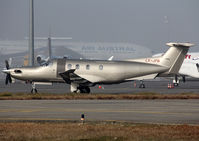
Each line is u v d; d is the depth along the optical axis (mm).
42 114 80250
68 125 65562
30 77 147875
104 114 79750
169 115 78062
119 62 145375
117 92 153500
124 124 66750
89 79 143750
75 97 121062
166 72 145875
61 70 145250
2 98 117438
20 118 74812
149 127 63375
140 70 144375
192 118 73938
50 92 155500
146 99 116938
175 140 53094
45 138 55000
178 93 142250
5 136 56500
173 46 144625
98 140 53625
